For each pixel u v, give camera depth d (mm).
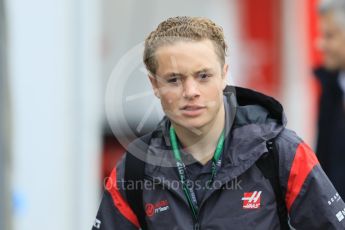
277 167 11227
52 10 22359
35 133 22219
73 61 22859
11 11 20859
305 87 33375
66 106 22719
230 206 11227
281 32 33938
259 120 11453
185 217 11367
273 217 11242
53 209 22516
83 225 23156
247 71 33375
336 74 18453
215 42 11117
